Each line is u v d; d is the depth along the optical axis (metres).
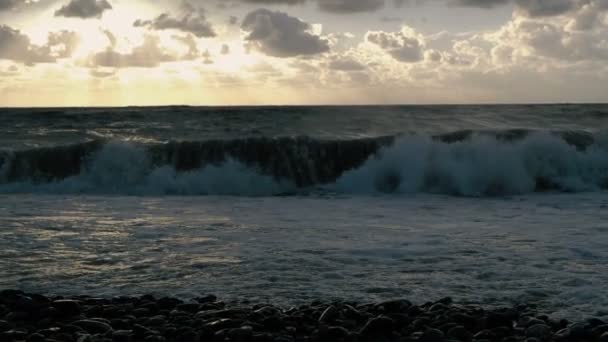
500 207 13.12
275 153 17.59
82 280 7.23
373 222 11.05
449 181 16.36
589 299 6.39
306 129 22.55
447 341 5.09
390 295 6.61
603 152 17.75
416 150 17.08
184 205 13.39
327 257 8.20
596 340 5.20
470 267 7.68
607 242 9.02
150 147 17.61
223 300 6.47
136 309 6.02
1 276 7.36
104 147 17.47
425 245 8.92
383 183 16.70
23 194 15.55
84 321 5.54
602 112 27.86
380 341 5.23
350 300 6.44
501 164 16.50
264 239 9.40
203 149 17.64
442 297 6.53
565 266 7.68
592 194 15.46
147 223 10.84
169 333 5.33
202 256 8.30
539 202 13.92
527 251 8.49
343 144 17.92
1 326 5.52
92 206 13.09
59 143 19.94
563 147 17.23
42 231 9.98
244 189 16.88
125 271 7.60
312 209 12.81
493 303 6.33
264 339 5.14
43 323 5.63
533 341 5.11
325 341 5.22
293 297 6.55
